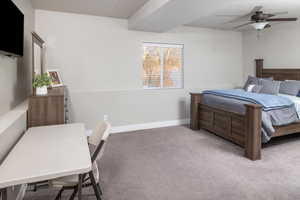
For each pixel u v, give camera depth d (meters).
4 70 2.09
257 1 3.35
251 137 2.96
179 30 4.97
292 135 4.11
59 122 2.45
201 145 3.61
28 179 1.14
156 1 2.96
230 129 3.64
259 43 5.34
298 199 2.04
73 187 1.67
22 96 2.83
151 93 4.77
